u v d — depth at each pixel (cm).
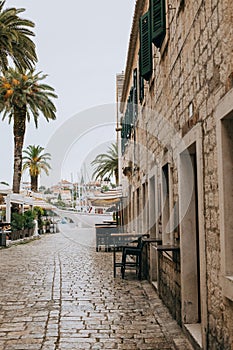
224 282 373
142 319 652
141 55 944
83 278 1077
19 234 2517
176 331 571
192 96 516
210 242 434
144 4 1084
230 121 383
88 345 527
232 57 352
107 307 737
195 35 493
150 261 962
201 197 465
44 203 2866
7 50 1809
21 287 945
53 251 1897
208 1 429
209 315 436
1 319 654
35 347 518
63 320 647
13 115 2738
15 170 2800
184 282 561
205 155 454
